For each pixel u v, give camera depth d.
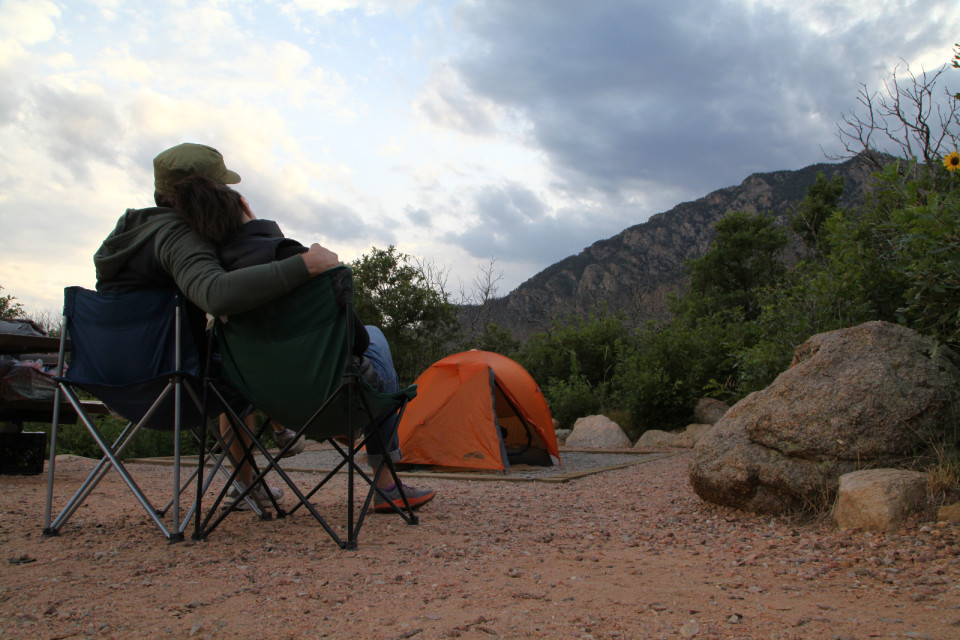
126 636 1.64
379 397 2.77
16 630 1.67
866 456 3.26
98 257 2.76
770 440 3.53
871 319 5.57
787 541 2.90
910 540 2.63
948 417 3.31
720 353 11.73
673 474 6.07
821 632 1.67
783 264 18.20
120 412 2.91
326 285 2.58
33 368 5.26
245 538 2.83
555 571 2.36
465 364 8.15
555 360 15.24
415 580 2.18
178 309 2.74
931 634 1.64
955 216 3.54
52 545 2.65
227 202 2.64
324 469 6.86
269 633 1.66
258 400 2.74
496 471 7.35
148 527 3.08
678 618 1.80
